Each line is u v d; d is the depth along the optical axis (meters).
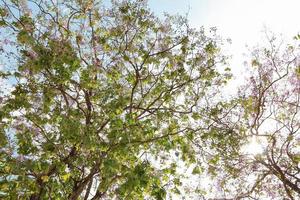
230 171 17.67
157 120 16.56
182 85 16.89
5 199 12.60
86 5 16.23
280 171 16.64
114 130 13.48
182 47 16.98
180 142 16.14
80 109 14.91
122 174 13.55
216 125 16.67
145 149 16.08
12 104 14.25
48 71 14.38
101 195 14.53
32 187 12.91
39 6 15.52
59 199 13.48
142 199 14.80
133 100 16.61
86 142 12.65
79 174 14.29
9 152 12.95
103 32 16.69
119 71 16.22
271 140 17.02
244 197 18.02
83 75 15.03
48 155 13.18
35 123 14.17
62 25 16.02
